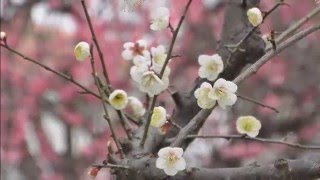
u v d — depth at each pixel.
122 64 7.41
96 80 2.17
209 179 1.91
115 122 5.16
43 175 7.83
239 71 2.36
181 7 6.59
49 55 7.65
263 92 7.24
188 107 2.43
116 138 2.09
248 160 7.51
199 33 7.61
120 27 7.51
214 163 7.45
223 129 7.38
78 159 8.06
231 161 7.45
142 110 2.41
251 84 7.17
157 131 2.28
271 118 7.05
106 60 7.25
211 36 7.55
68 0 7.51
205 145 7.50
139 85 2.07
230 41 2.52
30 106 7.46
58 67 7.51
